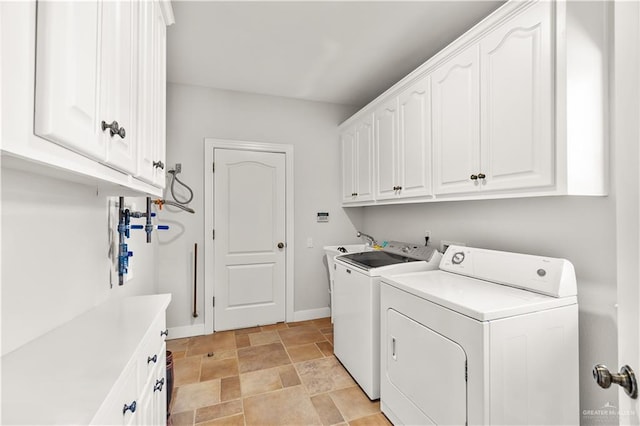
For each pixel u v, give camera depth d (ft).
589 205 4.70
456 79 5.82
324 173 11.40
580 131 4.10
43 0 1.75
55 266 3.38
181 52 7.62
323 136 11.37
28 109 1.66
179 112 9.51
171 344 8.99
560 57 4.05
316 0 5.68
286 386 6.85
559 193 4.10
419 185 6.93
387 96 8.11
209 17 6.18
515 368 4.02
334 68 8.54
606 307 4.48
